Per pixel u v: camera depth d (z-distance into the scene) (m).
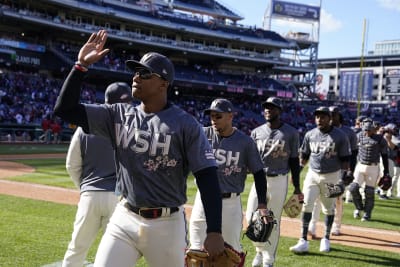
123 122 3.14
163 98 3.12
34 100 33.41
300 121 52.22
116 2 45.84
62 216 8.32
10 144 26.52
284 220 9.30
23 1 38.91
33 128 29.36
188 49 48.56
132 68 3.10
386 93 80.06
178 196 3.18
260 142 6.24
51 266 5.48
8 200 9.65
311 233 7.99
